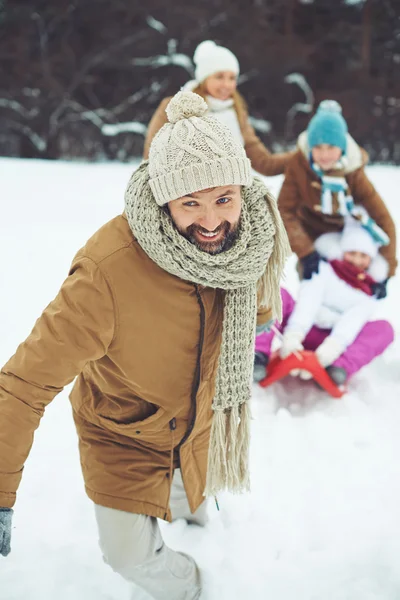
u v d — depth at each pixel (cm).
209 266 153
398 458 258
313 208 353
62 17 1559
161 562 175
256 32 1612
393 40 1605
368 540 211
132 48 1598
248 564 202
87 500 232
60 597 192
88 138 1555
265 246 161
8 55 1547
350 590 192
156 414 170
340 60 1627
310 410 299
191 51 1616
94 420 177
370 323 327
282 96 1630
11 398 151
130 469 172
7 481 152
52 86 1552
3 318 382
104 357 165
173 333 161
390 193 846
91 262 153
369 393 312
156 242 149
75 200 779
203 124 152
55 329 150
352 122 1590
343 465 254
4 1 1536
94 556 206
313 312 323
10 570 199
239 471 178
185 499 208
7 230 601
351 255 330
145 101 1608
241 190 163
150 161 154
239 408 174
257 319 196
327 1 1606
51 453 258
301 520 223
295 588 194
